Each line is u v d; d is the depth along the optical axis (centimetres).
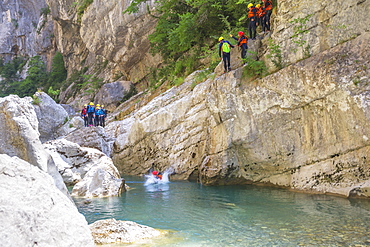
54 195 368
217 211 743
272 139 1005
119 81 2845
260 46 1096
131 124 1731
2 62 6253
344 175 831
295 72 915
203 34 2003
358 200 775
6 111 589
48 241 320
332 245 480
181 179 1387
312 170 912
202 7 1847
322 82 848
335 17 895
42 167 563
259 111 1018
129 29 2523
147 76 2694
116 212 759
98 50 2983
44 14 5334
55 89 4547
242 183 1160
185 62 1969
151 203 865
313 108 895
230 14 1828
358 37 846
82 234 360
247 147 1069
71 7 3888
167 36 2239
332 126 849
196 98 1407
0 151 577
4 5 6475
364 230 545
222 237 537
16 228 302
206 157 1202
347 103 802
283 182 1022
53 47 5256
